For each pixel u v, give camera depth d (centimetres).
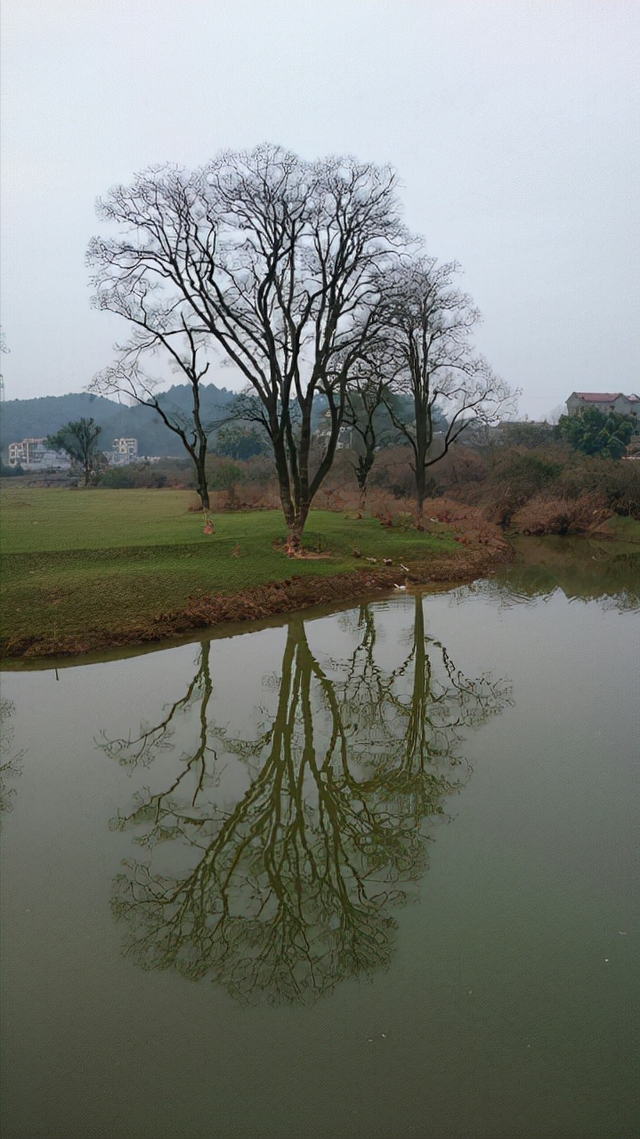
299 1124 560
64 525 3008
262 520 3203
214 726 1349
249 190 2355
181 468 8138
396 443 5809
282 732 1329
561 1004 665
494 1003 670
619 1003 663
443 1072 602
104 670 1641
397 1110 570
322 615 2169
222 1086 595
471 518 4025
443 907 804
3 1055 632
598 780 1093
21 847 944
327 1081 598
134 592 2036
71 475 7688
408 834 960
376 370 2938
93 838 969
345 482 5053
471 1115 563
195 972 728
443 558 2911
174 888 862
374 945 749
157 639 1855
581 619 2139
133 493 5197
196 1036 648
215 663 1702
